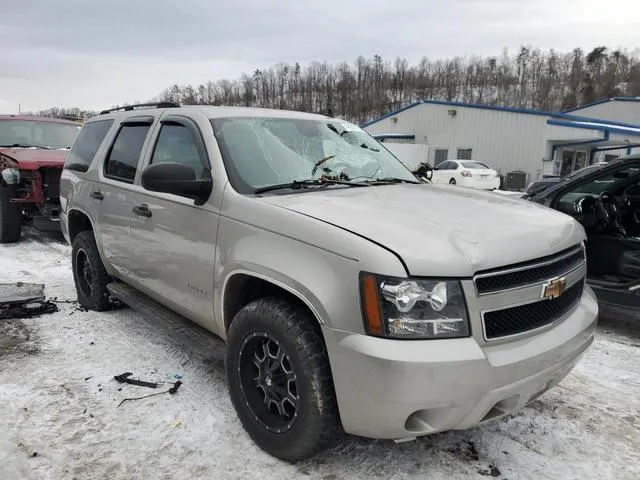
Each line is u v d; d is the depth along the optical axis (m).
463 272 2.10
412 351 2.03
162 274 3.39
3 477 2.42
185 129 3.38
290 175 3.08
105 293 4.58
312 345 2.32
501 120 27.92
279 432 2.52
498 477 2.50
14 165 7.57
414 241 2.18
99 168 4.32
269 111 3.65
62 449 2.65
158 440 2.74
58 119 9.80
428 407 2.06
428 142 32.12
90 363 3.65
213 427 2.86
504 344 2.21
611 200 4.78
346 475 2.49
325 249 2.26
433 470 2.54
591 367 3.76
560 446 2.76
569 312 2.57
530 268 2.28
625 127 24.92
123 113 4.39
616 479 2.50
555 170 26.20
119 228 3.89
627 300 4.17
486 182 22.50
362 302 2.11
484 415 2.23
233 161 2.98
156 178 2.75
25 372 3.50
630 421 3.03
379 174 3.51
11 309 4.63
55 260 6.84
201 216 2.95
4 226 7.75
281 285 2.39
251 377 2.68
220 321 2.93
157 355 3.79
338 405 2.24
